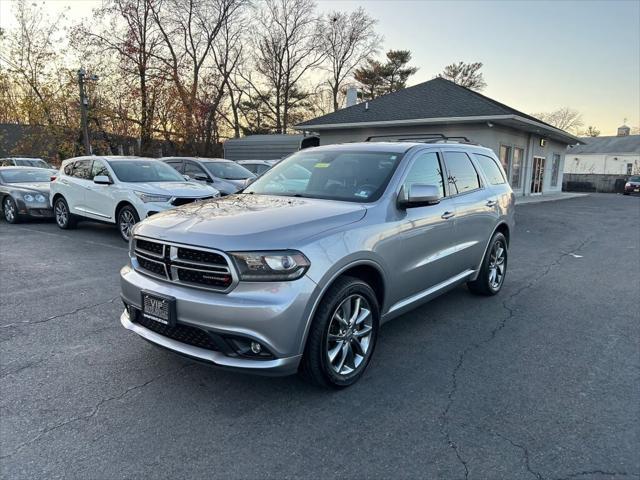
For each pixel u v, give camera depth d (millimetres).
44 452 2471
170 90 24625
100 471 2332
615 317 4836
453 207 4371
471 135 18750
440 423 2811
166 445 2551
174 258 2932
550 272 6965
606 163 54562
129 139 23984
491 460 2467
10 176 11477
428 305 5160
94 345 3871
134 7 24359
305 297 2781
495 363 3672
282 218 3074
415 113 19422
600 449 2568
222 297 2727
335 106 45688
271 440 2615
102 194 8742
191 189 8516
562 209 17812
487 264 5238
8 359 3592
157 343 3031
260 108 42000
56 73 23359
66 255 7402
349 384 3234
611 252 8758
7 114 26312
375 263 3312
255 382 3287
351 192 3744
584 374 3496
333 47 43906
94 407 2924
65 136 22875
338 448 2553
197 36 30359
